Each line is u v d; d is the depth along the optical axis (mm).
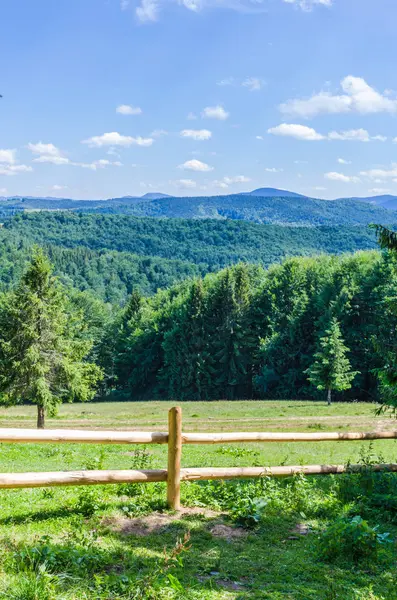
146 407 50875
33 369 30422
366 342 54875
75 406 56750
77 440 6645
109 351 86688
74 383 32094
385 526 7434
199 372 70625
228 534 6719
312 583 5469
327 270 67562
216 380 71312
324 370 44500
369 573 5789
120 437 6977
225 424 34000
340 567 5906
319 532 6824
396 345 12070
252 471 8352
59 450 15922
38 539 5879
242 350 70562
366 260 63500
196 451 16266
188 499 7773
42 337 31094
